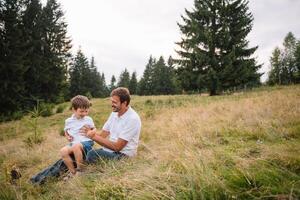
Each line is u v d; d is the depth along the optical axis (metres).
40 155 6.18
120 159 4.19
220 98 17.22
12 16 26.42
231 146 4.19
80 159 4.23
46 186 3.88
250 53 27.53
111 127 4.78
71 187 3.38
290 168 2.83
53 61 34.38
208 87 26.12
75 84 60.62
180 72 28.06
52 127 12.88
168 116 10.06
